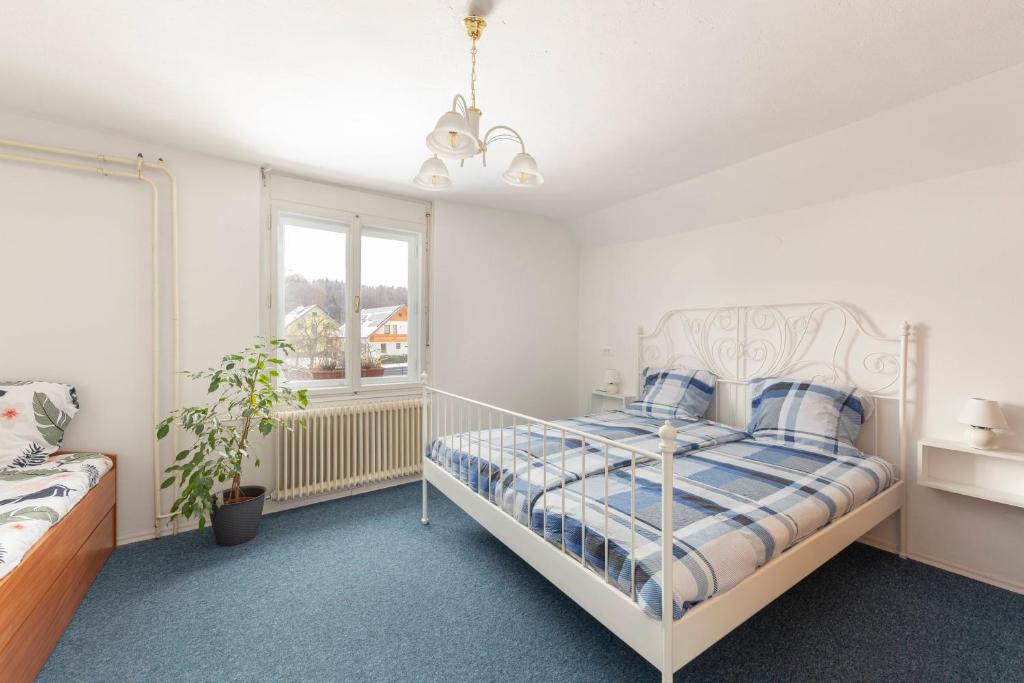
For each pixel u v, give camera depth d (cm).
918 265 225
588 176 285
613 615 128
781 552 147
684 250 335
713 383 309
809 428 235
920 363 224
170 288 245
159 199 242
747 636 166
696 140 232
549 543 157
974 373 209
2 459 190
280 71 175
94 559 198
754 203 282
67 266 221
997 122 186
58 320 219
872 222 240
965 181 211
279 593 192
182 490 248
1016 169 197
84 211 224
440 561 220
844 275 251
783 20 142
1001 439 201
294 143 242
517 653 157
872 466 209
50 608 152
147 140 238
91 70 175
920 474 217
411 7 138
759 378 280
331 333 307
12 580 127
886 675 148
